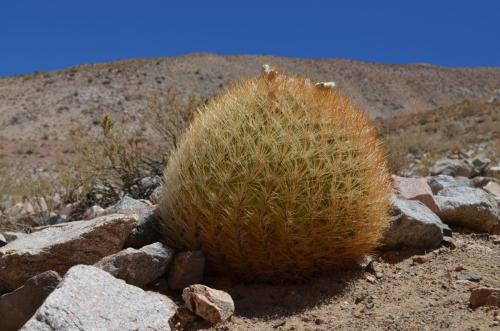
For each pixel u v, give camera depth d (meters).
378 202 1.11
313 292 1.09
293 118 1.06
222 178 1.03
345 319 0.98
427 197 1.52
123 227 1.11
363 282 1.14
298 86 1.14
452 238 1.42
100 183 2.05
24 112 10.70
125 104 11.70
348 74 20.19
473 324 0.89
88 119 10.23
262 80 1.16
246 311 1.02
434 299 1.04
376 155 1.15
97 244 1.09
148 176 2.05
